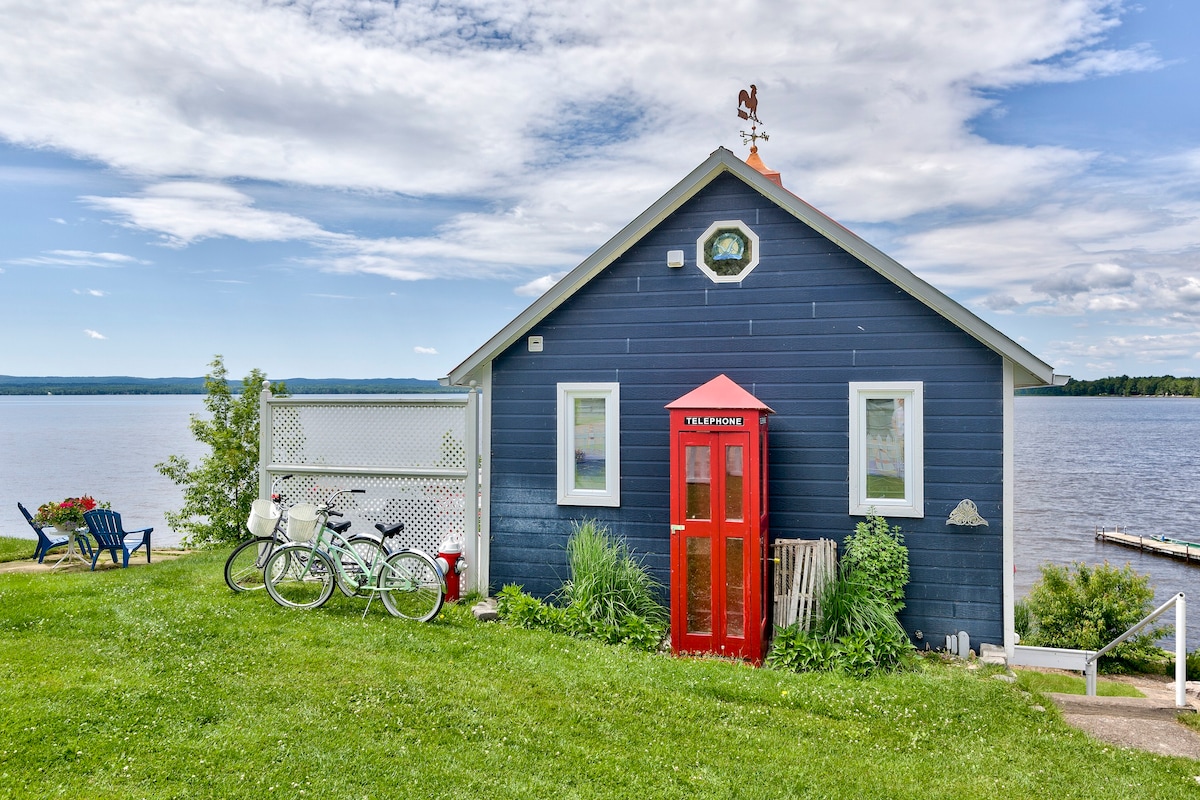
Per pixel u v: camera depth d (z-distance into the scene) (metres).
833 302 9.28
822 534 9.26
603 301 10.00
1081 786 5.61
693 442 8.54
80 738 5.38
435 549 10.53
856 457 9.20
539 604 9.17
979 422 8.82
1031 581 30.16
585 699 6.69
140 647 7.23
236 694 6.30
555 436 10.15
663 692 6.96
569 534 10.08
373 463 10.77
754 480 8.36
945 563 8.88
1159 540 43.41
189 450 65.38
